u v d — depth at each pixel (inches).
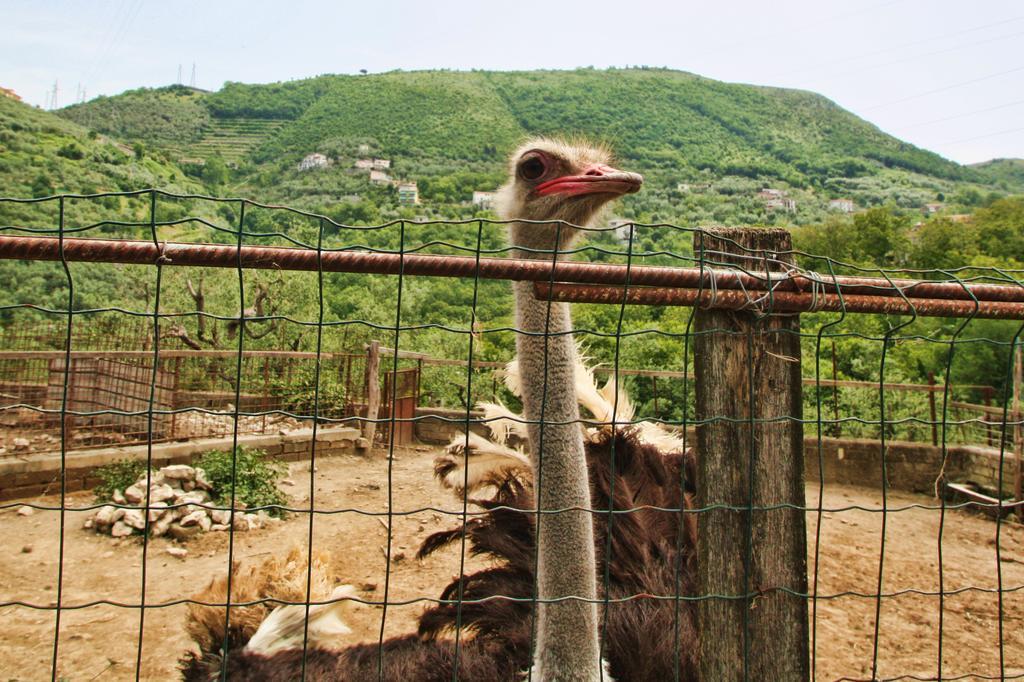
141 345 414.0
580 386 178.9
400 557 238.2
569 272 68.9
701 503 76.2
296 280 531.8
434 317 534.9
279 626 128.9
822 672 171.8
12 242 61.1
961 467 354.6
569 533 92.0
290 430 370.6
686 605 120.0
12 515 259.1
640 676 106.8
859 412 396.5
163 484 267.4
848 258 1035.9
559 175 110.4
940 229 1036.5
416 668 113.0
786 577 75.3
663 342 424.8
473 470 163.9
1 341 388.2
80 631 178.7
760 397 74.9
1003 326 382.3
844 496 341.4
